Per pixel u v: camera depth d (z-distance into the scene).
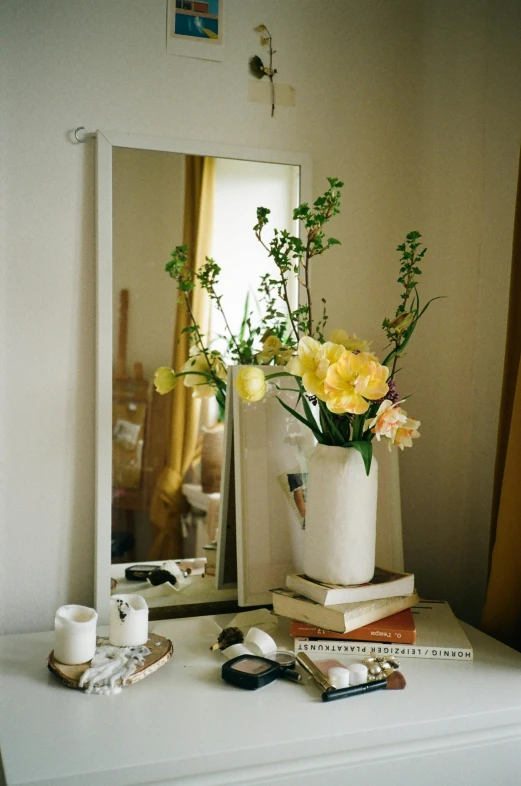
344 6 1.55
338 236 1.58
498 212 1.63
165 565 1.45
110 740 0.93
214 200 1.46
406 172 1.63
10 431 1.34
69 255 1.37
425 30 1.63
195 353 1.47
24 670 1.16
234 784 0.93
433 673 1.16
